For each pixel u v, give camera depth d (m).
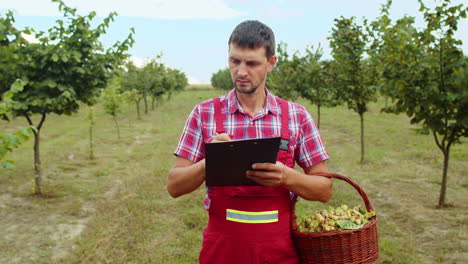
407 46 6.00
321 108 25.69
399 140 13.00
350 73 9.56
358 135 14.42
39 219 5.98
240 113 1.81
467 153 10.43
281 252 1.76
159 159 10.73
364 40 9.39
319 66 12.33
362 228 1.76
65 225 5.75
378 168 9.18
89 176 8.70
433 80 5.82
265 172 1.55
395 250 4.71
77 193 7.32
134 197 7.04
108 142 13.84
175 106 32.78
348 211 1.99
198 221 5.85
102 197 7.08
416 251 4.78
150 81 27.11
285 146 1.80
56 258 4.64
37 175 7.09
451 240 5.03
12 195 7.11
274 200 1.75
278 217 1.76
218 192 1.79
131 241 5.14
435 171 8.74
